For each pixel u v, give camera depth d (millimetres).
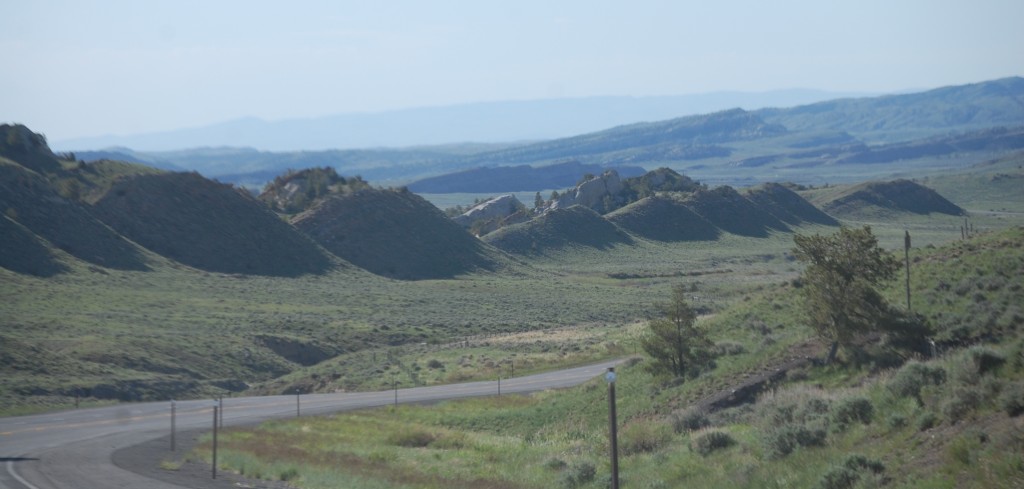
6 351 69188
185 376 74562
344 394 65750
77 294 100750
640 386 48562
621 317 109438
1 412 56438
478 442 43844
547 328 102375
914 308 43812
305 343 88562
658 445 35875
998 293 42438
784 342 45688
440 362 78438
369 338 93938
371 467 35344
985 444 21531
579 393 51062
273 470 33469
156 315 95188
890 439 25312
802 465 25719
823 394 34562
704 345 48469
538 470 35062
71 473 32812
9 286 98188
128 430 48500
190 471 33500
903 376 29094
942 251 50781
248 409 58188
